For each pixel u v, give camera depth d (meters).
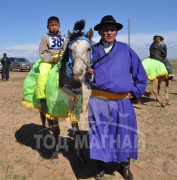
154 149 6.40
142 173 5.35
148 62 10.21
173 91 13.42
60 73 5.16
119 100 4.81
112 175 5.28
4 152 6.44
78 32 4.91
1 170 5.60
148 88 14.04
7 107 10.84
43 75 5.58
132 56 4.84
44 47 5.75
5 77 22.12
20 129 8.02
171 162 5.77
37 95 5.67
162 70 10.11
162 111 9.66
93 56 4.79
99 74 4.71
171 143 6.77
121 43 4.86
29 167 5.70
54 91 5.21
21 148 6.66
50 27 5.77
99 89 4.77
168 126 8.02
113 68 4.68
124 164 5.11
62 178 5.27
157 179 5.14
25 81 6.29
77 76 4.52
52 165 5.77
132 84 4.84
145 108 10.10
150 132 7.53
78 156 5.68
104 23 4.62
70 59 4.82
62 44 5.84
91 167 5.66
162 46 10.32
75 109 5.22
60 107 5.23
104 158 4.76
